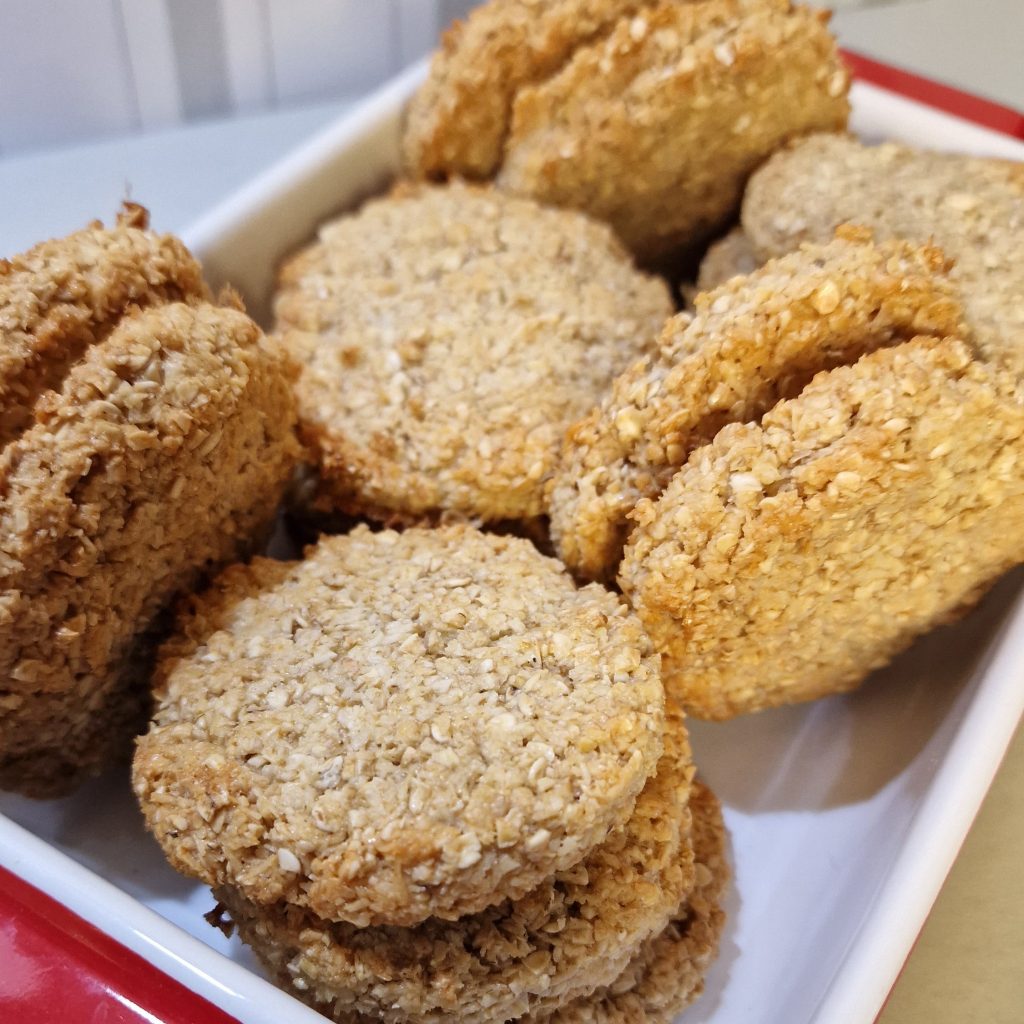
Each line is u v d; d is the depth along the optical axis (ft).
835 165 0.63
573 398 0.59
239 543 0.56
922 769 0.54
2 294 0.46
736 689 0.57
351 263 0.66
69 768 0.54
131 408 0.45
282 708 0.46
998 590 0.58
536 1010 0.47
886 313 0.49
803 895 0.57
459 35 0.68
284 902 0.45
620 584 0.52
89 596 0.46
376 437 0.58
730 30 0.62
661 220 0.72
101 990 0.40
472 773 0.43
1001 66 0.95
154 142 0.90
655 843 0.48
